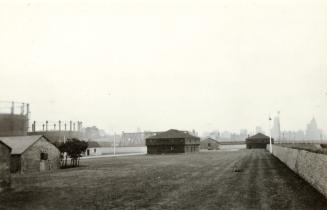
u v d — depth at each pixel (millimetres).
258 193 17328
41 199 17766
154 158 60406
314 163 18875
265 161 43031
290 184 20344
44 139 40250
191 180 24203
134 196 17859
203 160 49656
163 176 27703
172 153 88750
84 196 18344
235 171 29938
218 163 42000
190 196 17219
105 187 21828
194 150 99562
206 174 28250
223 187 19984
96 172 33438
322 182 16594
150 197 17359
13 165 35875
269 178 23734
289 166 32062
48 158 40562
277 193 17141
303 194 16656
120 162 49906
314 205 13938
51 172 35688
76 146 44594
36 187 22734
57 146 44750
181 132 94188
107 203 16078
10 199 17969
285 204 14258
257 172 28422
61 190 21000
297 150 26828
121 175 29625
